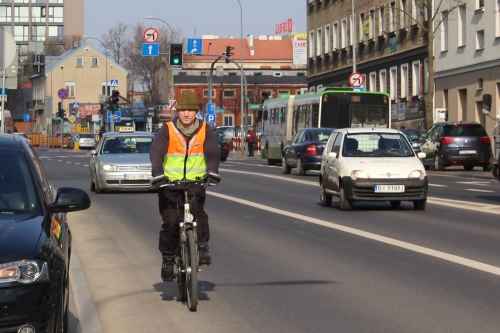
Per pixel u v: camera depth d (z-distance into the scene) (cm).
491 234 1537
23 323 602
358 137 2089
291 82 13350
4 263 605
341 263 1221
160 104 11762
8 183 730
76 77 13038
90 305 923
